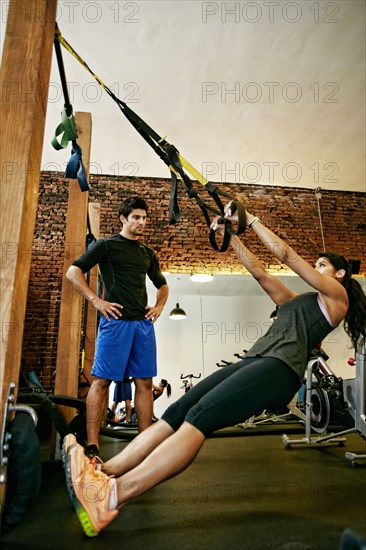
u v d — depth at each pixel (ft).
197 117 17.46
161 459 3.89
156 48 14.01
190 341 22.27
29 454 3.73
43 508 4.80
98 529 3.76
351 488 5.95
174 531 4.03
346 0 12.48
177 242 22.34
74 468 3.83
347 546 2.49
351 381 10.60
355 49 14.21
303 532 4.00
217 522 4.31
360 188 23.93
